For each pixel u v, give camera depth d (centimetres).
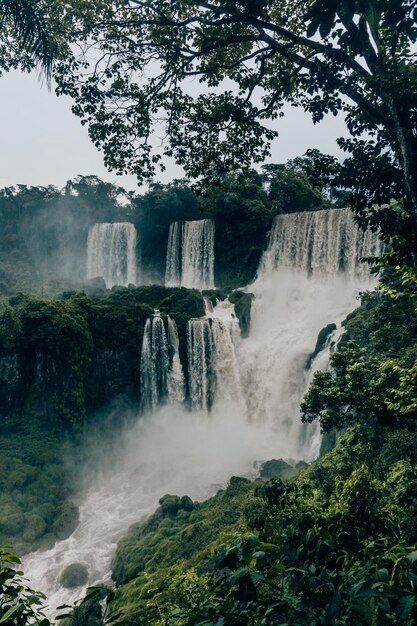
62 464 3300
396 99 570
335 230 4312
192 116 1041
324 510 686
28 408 3531
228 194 5184
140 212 6328
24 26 805
